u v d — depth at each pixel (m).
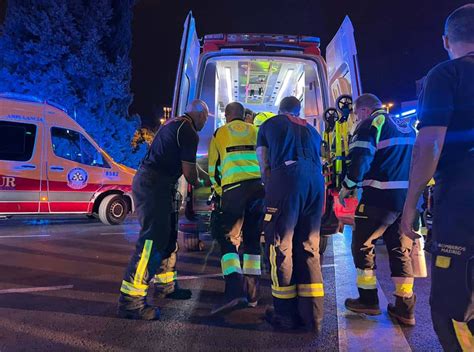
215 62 6.53
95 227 8.96
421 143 1.79
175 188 3.78
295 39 6.44
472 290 1.65
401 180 3.36
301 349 2.96
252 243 3.89
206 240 7.10
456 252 1.68
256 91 8.98
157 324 3.40
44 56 14.19
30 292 4.22
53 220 10.34
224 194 3.86
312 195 3.33
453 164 1.77
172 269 4.09
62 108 8.88
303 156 3.34
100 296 4.11
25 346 2.98
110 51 16.31
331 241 7.30
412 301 3.41
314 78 6.73
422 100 1.85
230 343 3.05
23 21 14.12
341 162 4.26
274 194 3.29
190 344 3.03
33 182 8.30
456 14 1.93
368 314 3.59
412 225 1.87
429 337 3.17
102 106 15.87
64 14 14.51
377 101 3.71
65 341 3.06
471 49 1.89
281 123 3.42
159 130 3.71
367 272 3.58
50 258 5.77
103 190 9.16
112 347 2.97
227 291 3.63
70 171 8.73
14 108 8.17
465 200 1.69
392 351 2.93
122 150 17.02
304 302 3.26
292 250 3.36
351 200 4.40
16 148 8.16
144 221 3.52
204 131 6.33
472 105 1.75
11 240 7.20
